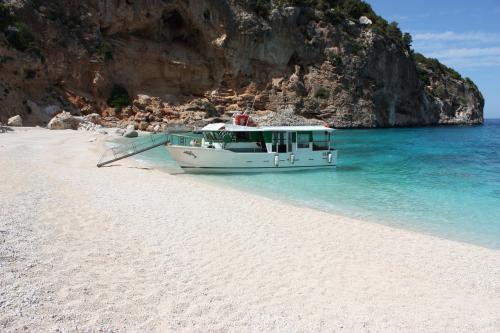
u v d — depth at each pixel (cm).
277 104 7469
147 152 3306
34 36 5075
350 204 1758
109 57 5878
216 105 6856
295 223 1354
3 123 4331
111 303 677
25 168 1962
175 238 1098
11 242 861
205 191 1811
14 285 673
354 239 1216
